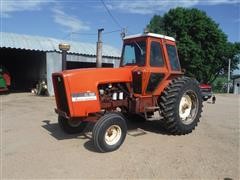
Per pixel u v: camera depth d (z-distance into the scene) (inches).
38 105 491.5
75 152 229.1
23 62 882.1
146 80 267.4
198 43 1210.6
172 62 296.7
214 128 320.8
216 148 242.2
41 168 197.5
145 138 269.3
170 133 285.6
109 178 181.6
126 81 265.0
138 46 280.4
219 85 1470.2
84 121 265.9
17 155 222.7
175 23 1215.6
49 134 284.8
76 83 232.8
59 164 204.2
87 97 236.1
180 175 186.5
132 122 331.6
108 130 228.2
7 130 303.0
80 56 706.2
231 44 1405.0
